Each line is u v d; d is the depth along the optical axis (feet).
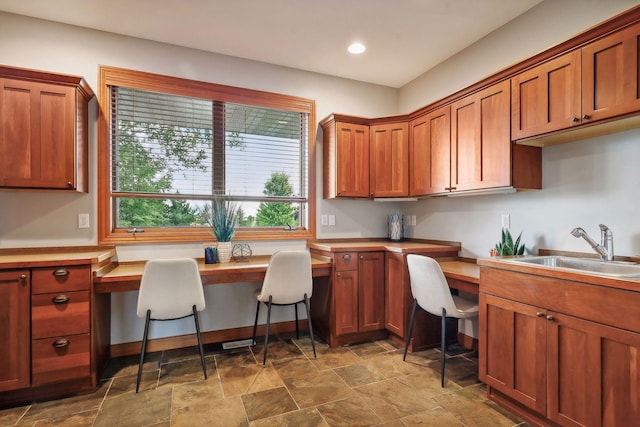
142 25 8.41
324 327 9.85
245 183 10.33
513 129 6.99
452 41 9.21
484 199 8.99
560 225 7.14
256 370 7.95
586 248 6.67
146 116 9.25
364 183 10.68
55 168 7.32
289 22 8.27
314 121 11.11
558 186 7.19
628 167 6.04
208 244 9.58
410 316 9.05
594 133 6.28
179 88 9.39
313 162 11.08
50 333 6.63
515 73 6.95
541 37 7.53
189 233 9.53
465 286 7.44
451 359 8.60
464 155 8.29
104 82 8.64
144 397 6.77
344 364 8.27
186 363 8.35
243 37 8.98
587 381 4.86
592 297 4.80
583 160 6.73
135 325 8.97
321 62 10.46
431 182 9.45
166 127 9.45
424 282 7.65
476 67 9.21
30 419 6.04
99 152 8.59
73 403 6.55
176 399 6.69
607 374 4.64
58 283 6.70
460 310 7.31
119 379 7.52
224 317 9.93
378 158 10.68
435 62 10.48
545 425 5.59
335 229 11.43
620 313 4.48
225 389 7.07
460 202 9.77
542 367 5.49
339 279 9.36
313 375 7.69
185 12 7.84
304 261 8.57
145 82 9.04
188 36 8.93
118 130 9.00
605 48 5.40
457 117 8.53
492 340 6.44
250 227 10.46
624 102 5.14
